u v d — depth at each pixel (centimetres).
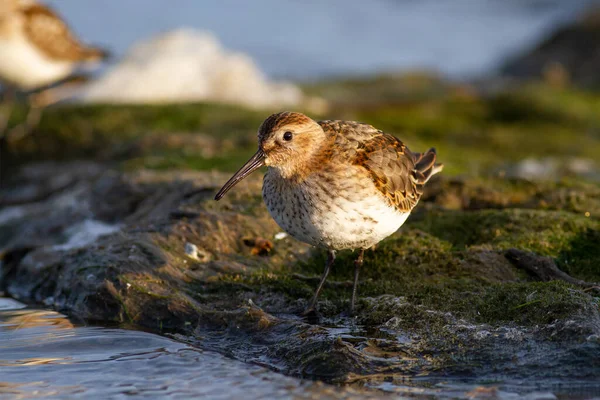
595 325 908
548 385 846
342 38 4097
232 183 1022
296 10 4334
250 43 3875
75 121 2080
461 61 3875
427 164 1168
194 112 2120
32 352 990
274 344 962
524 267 1103
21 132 2041
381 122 2397
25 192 1767
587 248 1162
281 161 1002
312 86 3184
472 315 975
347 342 944
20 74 1992
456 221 1263
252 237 1215
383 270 1127
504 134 2338
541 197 1369
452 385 855
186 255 1168
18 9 1964
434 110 2655
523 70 3538
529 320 945
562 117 2520
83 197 1522
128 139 1927
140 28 3762
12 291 1285
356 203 987
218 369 923
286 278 1119
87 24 3700
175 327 1048
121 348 995
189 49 2562
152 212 1362
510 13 4347
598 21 3556
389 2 4522
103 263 1145
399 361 904
